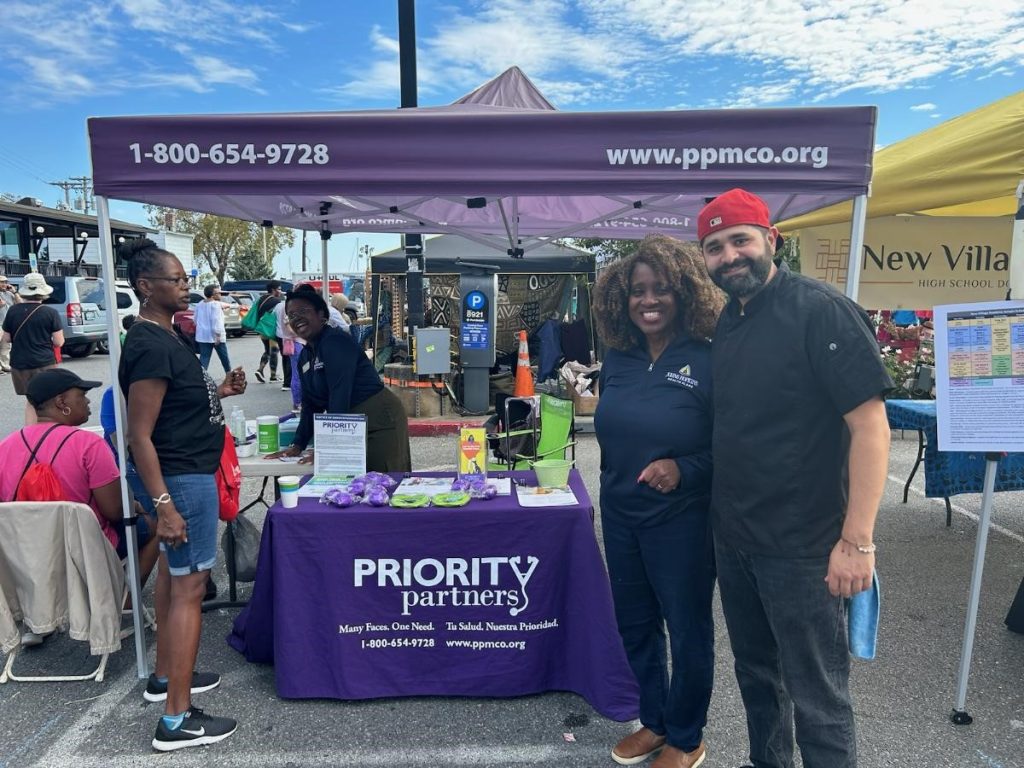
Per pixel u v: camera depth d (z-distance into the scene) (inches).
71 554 117.6
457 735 106.8
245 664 127.5
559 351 365.4
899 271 210.5
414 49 271.3
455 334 417.1
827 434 73.4
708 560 89.4
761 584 77.9
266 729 108.3
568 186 103.8
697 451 87.3
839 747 76.4
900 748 103.3
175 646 103.7
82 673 126.2
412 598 114.0
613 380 93.7
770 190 101.7
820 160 100.6
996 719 110.3
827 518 74.2
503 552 113.7
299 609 113.6
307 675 114.7
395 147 104.6
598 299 93.9
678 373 87.6
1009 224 209.6
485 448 134.1
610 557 94.7
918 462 220.1
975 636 137.7
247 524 150.2
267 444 150.0
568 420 179.5
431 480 130.0
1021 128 136.6
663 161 102.5
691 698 93.2
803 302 73.0
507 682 115.1
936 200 144.4
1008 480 173.6
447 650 115.6
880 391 68.4
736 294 75.7
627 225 219.0
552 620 115.6
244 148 105.5
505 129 103.6
